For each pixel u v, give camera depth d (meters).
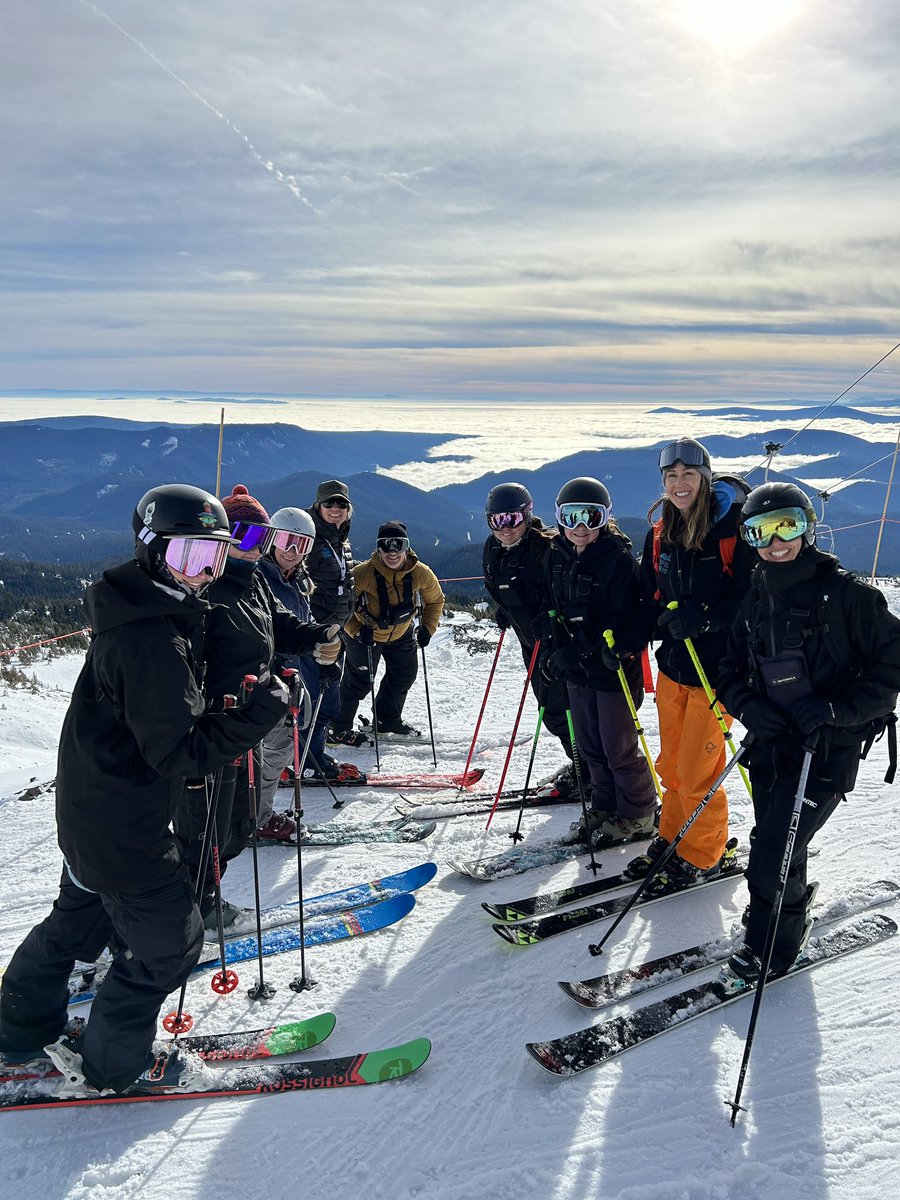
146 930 2.54
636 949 3.52
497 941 3.66
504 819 5.10
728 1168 2.38
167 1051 2.87
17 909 4.21
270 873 4.50
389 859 4.60
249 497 3.43
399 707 7.14
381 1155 2.51
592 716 4.53
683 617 3.56
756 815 3.18
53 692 10.35
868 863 4.13
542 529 4.78
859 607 2.79
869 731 2.96
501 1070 2.86
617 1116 2.60
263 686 2.56
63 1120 2.70
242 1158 2.52
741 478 3.57
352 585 5.84
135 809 2.46
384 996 3.33
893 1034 2.89
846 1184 2.31
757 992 2.66
